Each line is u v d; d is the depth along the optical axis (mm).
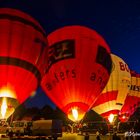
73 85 24250
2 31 20281
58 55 24391
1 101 19625
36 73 21094
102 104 30703
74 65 24141
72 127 25344
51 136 26484
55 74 24422
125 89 31641
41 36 21594
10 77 19844
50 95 25328
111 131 31172
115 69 31172
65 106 24672
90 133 32656
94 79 24531
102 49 25203
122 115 35875
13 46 20172
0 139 23734
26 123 29203
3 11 21156
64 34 24875
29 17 21672
